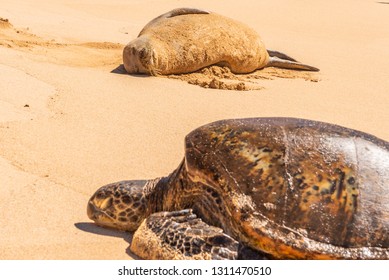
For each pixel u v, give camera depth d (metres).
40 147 8.06
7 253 5.12
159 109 10.21
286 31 22.22
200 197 5.18
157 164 7.73
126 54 12.77
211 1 27.64
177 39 13.23
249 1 27.95
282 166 4.92
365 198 4.79
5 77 11.08
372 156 5.00
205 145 5.24
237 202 4.82
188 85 12.22
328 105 11.35
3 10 20.72
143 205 5.68
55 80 11.52
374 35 22.09
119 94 11.02
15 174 7.04
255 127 5.22
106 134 8.79
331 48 19.09
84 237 5.54
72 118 9.41
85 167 7.48
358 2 29.48
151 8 25.67
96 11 24.19
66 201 6.43
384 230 4.71
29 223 5.80
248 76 14.02
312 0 28.98
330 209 4.76
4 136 8.30
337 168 4.89
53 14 21.81
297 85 13.23
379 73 15.21
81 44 16.11
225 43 13.70
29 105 9.81
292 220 4.75
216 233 4.77
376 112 11.02
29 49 14.35
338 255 4.63
